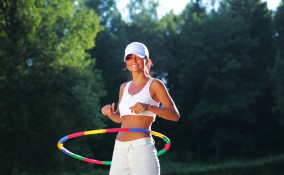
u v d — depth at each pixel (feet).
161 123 200.85
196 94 199.11
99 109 109.81
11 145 102.58
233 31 194.80
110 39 193.16
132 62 20.90
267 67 190.49
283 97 165.48
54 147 104.47
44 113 103.45
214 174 151.33
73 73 106.93
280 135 195.31
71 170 112.98
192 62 196.75
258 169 152.25
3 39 101.35
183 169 156.56
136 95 20.89
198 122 190.80
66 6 112.78
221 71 187.62
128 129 20.31
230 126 191.72
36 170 106.42
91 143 165.99
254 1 206.69
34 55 103.76
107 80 186.09
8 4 103.96
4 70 99.81
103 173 136.87
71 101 103.60
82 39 113.80
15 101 99.66
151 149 20.51
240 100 186.09
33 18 105.40
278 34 210.79
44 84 102.32
